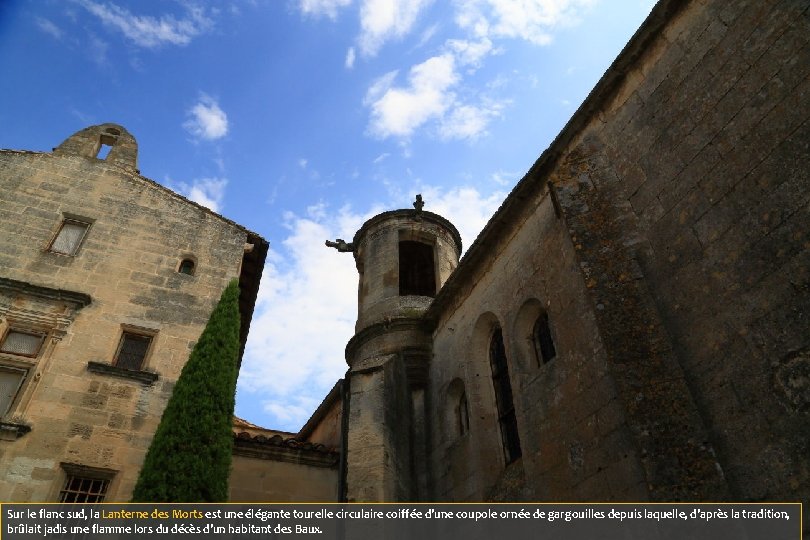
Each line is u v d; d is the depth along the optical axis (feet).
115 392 41.09
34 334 42.39
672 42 30.63
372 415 43.68
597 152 34.32
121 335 44.57
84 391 40.42
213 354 37.37
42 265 46.11
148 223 52.03
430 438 46.91
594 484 27.61
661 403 23.38
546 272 37.01
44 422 38.29
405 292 71.10
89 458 37.86
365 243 66.03
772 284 21.77
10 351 41.16
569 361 32.09
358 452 42.01
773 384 20.74
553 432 31.94
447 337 49.49
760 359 21.45
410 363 50.88
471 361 44.11
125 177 54.65
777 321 21.20
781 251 21.75
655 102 30.91
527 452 33.91
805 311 20.25
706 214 25.70
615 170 32.53
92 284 46.29
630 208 30.40
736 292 23.21
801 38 23.12
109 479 37.63
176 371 43.70
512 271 41.55
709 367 23.43
